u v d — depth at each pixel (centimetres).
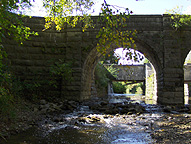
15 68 1416
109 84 3700
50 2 788
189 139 491
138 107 1146
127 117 880
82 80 1547
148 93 2595
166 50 1504
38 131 591
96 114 963
